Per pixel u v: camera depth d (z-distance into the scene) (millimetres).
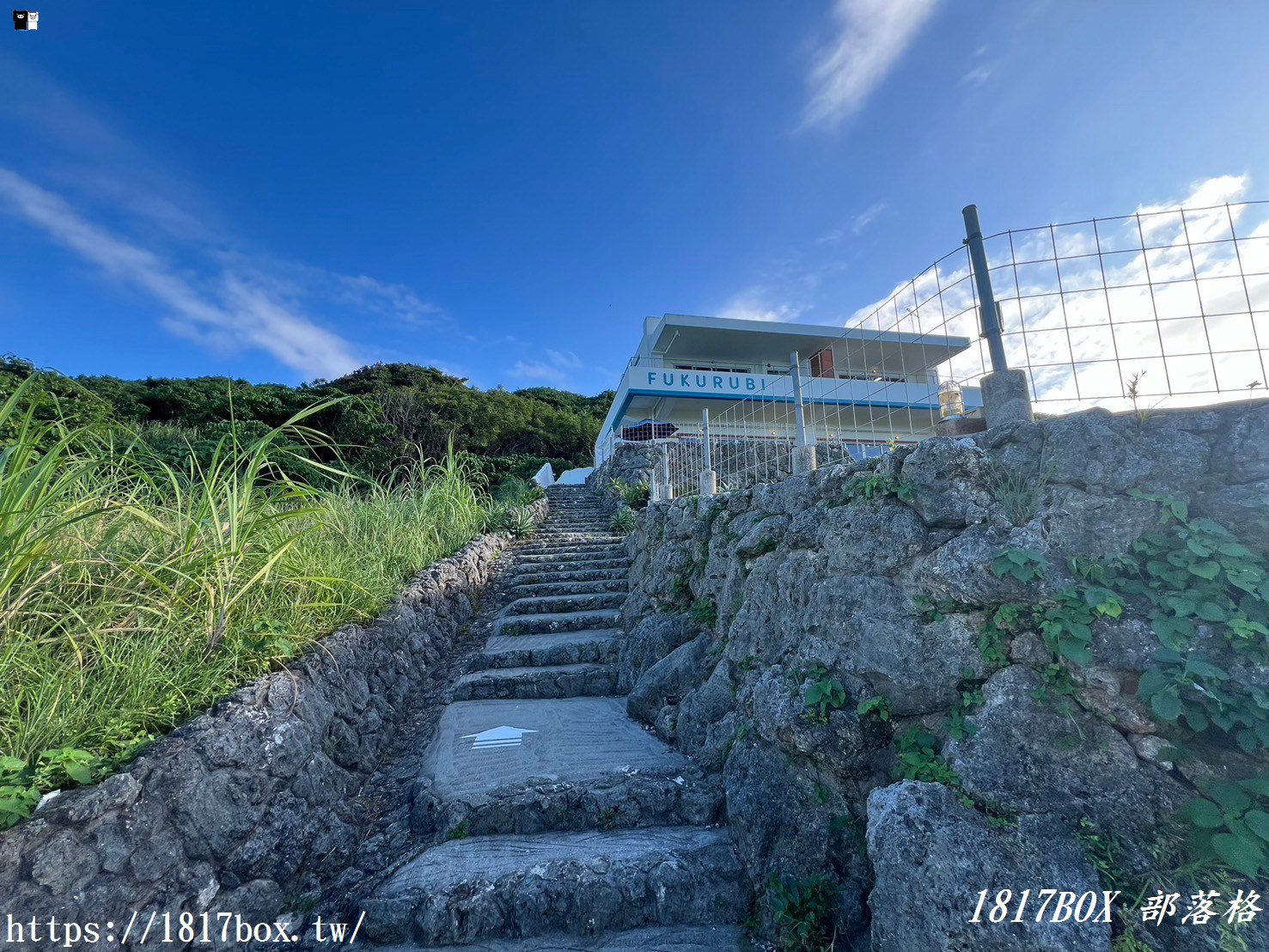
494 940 2430
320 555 4348
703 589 4484
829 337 17031
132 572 2918
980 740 2086
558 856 2744
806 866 2418
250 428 11328
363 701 3734
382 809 3271
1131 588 2025
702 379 16328
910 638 2404
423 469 8492
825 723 2520
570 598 6668
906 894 1807
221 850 2309
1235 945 1534
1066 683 2031
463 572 6605
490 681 4727
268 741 2688
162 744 2279
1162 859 1729
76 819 1893
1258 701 1701
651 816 3043
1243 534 1974
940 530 2482
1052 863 1773
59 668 2363
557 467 25000
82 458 3160
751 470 5332
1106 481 2201
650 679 4250
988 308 2742
